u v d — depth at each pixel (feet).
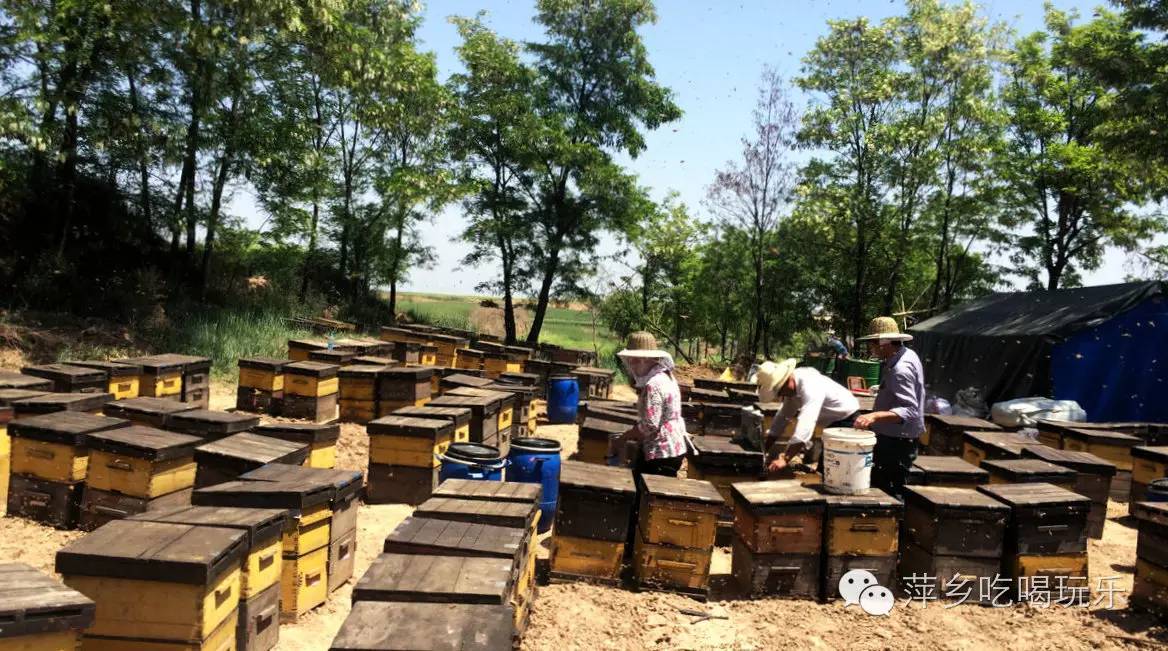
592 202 110.83
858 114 113.39
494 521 17.06
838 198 113.70
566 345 124.57
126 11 61.41
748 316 149.18
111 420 24.27
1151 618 21.04
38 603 10.32
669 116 114.83
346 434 39.32
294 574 17.90
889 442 24.06
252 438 23.32
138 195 78.07
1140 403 60.18
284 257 90.94
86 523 22.53
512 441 28.53
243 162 78.54
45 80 60.59
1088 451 38.34
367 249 106.73
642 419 23.48
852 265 127.54
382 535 25.05
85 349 53.42
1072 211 113.19
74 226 70.44
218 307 74.23
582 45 110.93
